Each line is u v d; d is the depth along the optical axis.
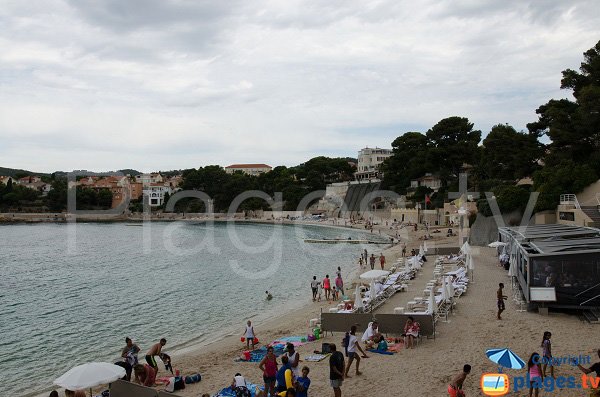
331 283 51.69
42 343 31.81
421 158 134.25
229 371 22.38
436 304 27.28
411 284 40.91
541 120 86.25
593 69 67.81
